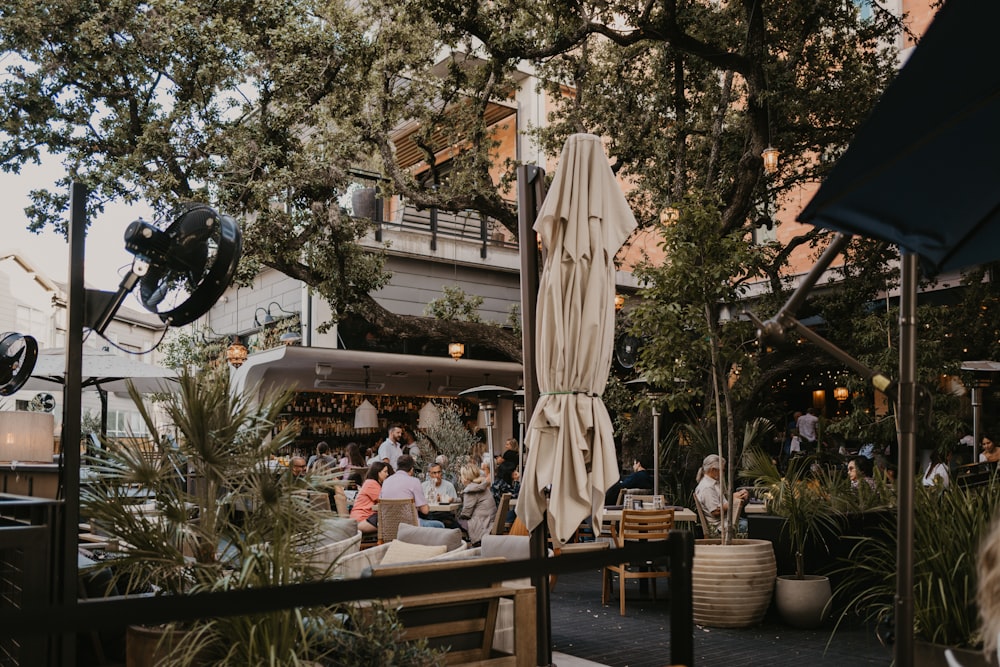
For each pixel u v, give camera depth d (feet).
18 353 27.09
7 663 13.89
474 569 7.22
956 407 42.55
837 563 26.66
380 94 48.21
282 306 67.10
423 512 35.04
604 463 17.04
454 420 59.93
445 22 41.45
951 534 15.51
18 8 41.96
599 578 35.81
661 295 26.40
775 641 23.04
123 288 15.85
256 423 16.08
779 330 9.92
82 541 24.39
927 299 55.98
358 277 50.52
